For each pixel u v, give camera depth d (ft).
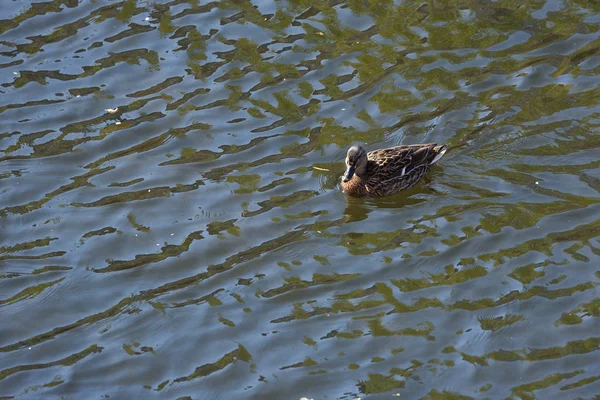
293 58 64.54
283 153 56.49
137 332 44.19
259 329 43.88
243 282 46.93
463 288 45.44
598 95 58.70
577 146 54.60
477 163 54.44
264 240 49.85
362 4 70.18
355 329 43.47
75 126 59.36
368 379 40.60
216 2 71.26
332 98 60.59
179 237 50.21
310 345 42.75
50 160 56.65
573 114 57.16
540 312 43.50
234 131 58.34
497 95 59.52
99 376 41.78
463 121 57.52
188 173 55.16
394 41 65.57
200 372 41.68
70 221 51.70
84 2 71.31
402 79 61.67
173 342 43.47
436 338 42.60
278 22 68.49
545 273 45.83
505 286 45.29
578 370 40.19
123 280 47.50
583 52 63.05
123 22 69.36
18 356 43.11
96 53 66.08
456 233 49.42
